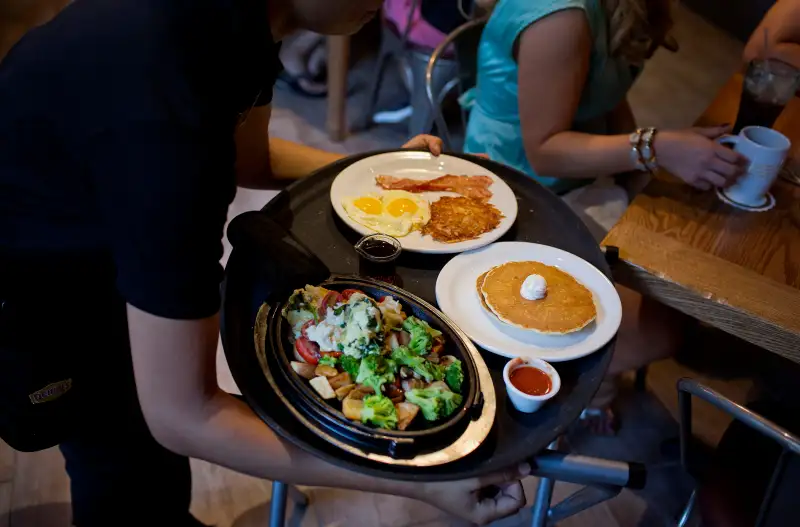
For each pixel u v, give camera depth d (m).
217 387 0.82
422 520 1.70
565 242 1.27
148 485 1.31
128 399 1.16
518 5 1.51
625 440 1.92
